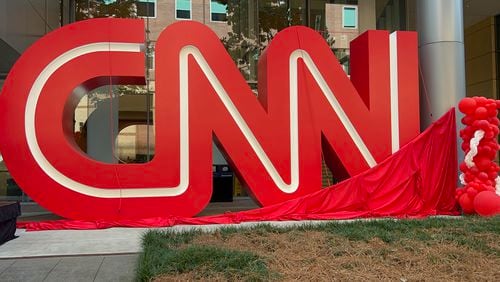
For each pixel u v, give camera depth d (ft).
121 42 30.60
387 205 32.17
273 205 31.48
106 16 50.62
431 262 18.54
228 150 31.48
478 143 31.50
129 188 30.30
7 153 29.04
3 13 36.19
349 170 32.73
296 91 32.73
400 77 34.06
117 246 24.03
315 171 32.37
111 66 30.37
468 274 17.13
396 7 57.11
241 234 24.27
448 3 35.81
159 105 31.01
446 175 33.60
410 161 33.17
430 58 35.96
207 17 51.93
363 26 55.62
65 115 31.07
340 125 32.89
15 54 41.14
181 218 30.32
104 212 30.01
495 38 69.41
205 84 31.60
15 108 29.30
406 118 33.86
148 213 30.48
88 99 49.01
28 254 22.39
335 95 32.89
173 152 30.94
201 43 31.71
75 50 30.30
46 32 47.91
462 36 36.37
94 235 26.94
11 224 25.98
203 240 22.86
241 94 31.81
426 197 33.01
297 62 32.86
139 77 30.83
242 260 18.19
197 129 31.27
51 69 29.94
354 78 36.50
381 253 19.92
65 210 29.60
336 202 31.89
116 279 18.35
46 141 29.50
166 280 16.34
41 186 29.35
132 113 49.75
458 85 35.45
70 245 24.35
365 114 33.14
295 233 24.27
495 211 30.01
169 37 31.42
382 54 33.88
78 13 50.60
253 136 31.81
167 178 30.71
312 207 31.60
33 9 43.83
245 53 52.39
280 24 53.72
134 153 49.42
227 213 31.71
